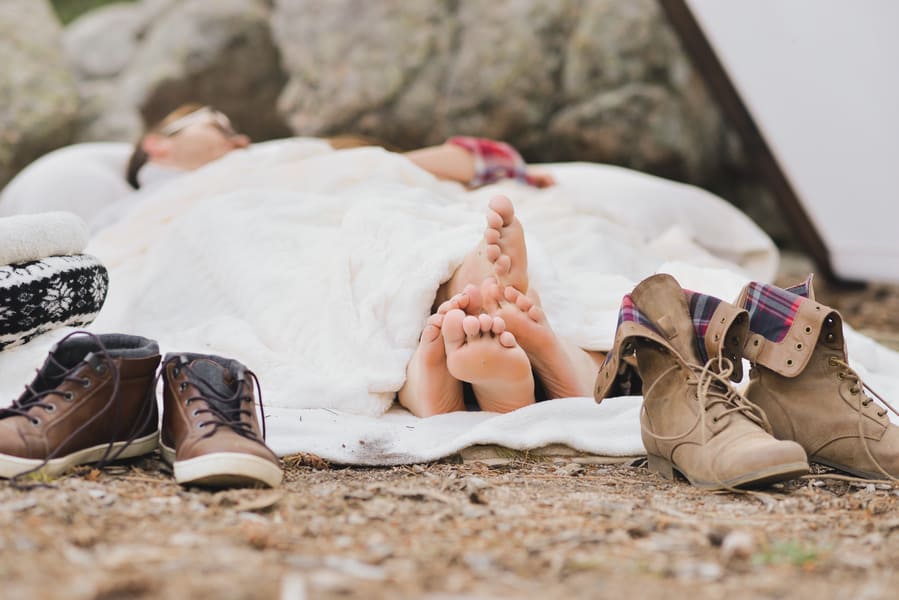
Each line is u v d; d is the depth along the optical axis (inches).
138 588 41.7
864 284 212.2
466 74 268.2
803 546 53.5
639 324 72.1
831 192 189.8
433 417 83.7
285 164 120.8
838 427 74.2
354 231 99.0
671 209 148.0
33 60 292.7
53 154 173.0
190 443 65.3
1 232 82.5
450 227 103.2
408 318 90.3
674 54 265.6
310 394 87.0
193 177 123.5
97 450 69.1
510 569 47.8
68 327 89.2
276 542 50.8
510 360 79.5
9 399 81.4
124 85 292.7
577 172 153.3
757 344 75.0
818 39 162.4
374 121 270.5
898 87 159.8
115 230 118.8
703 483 69.7
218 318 99.0
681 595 44.2
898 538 56.5
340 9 278.1
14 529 50.7
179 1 305.3
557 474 74.9
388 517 58.1
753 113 184.4
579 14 268.2
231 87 289.9
